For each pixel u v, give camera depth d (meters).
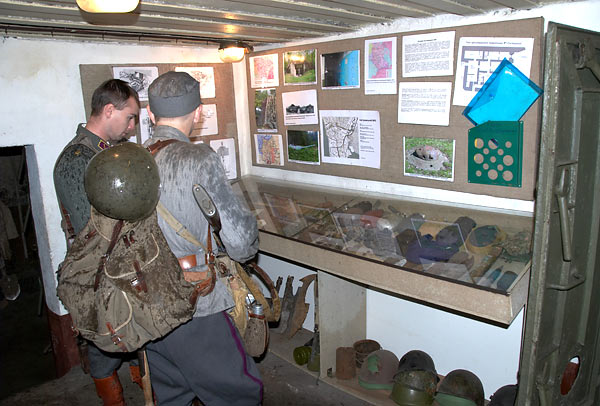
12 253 5.26
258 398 1.68
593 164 1.52
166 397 1.68
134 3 1.40
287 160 3.23
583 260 1.57
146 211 1.31
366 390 2.49
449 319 2.46
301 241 2.23
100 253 1.38
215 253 1.60
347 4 1.89
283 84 3.10
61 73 2.62
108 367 2.20
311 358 2.73
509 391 2.11
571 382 1.72
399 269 1.82
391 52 2.40
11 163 5.46
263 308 1.75
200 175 1.42
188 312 1.39
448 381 2.29
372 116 2.59
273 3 1.81
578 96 1.34
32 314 3.86
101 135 1.97
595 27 1.79
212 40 2.88
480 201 2.26
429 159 2.38
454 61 2.16
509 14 1.99
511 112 2.02
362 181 2.80
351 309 2.72
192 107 1.55
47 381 2.82
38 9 1.78
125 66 2.84
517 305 1.58
